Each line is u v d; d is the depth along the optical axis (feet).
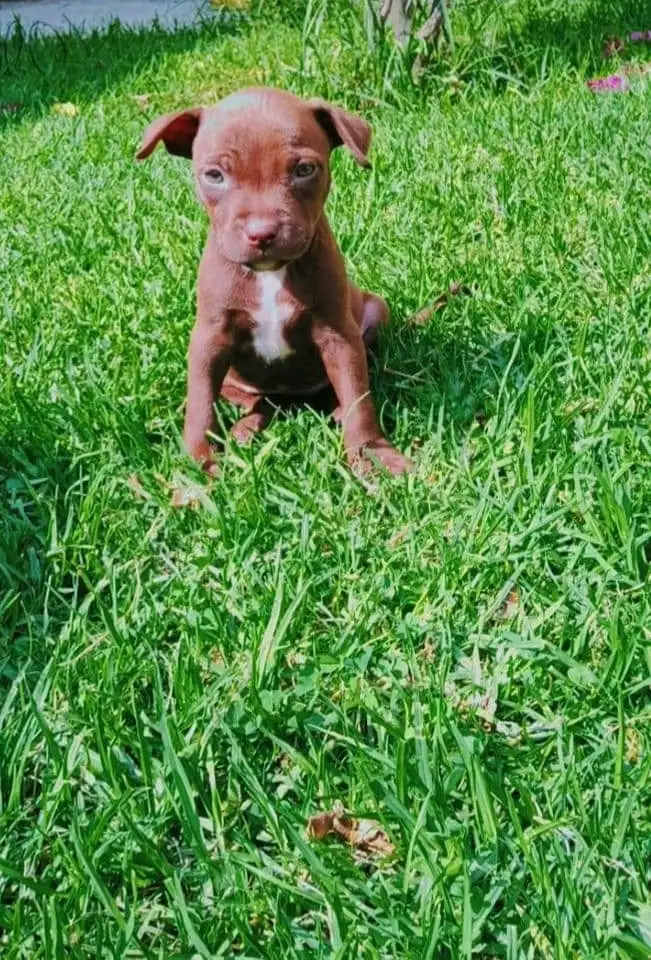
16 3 11.90
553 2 7.41
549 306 3.86
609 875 2.23
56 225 4.78
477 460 3.26
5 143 6.16
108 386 3.58
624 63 6.36
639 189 4.60
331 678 2.63
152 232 4.65
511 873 2.21
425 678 2.62
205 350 3.27
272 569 2.93
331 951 2.16
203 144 3.04
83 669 2.68
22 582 3.01
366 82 6.14
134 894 2.23
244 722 2.53
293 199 2.99
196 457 3.29
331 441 3.34
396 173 4.99
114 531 3.08
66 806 2.41
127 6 11.46
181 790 2.31
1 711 2.60
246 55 7.37
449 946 2.13
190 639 2.73
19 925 2.19
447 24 6.05
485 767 2.40
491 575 2.82
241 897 2.24
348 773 2.47
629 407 3.30
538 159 4.98
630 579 2.78
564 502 3.03
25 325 4.03
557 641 2.70
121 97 6.86
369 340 3.71
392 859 2.29
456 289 4.03
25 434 3.42
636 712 2.52
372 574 2.88
